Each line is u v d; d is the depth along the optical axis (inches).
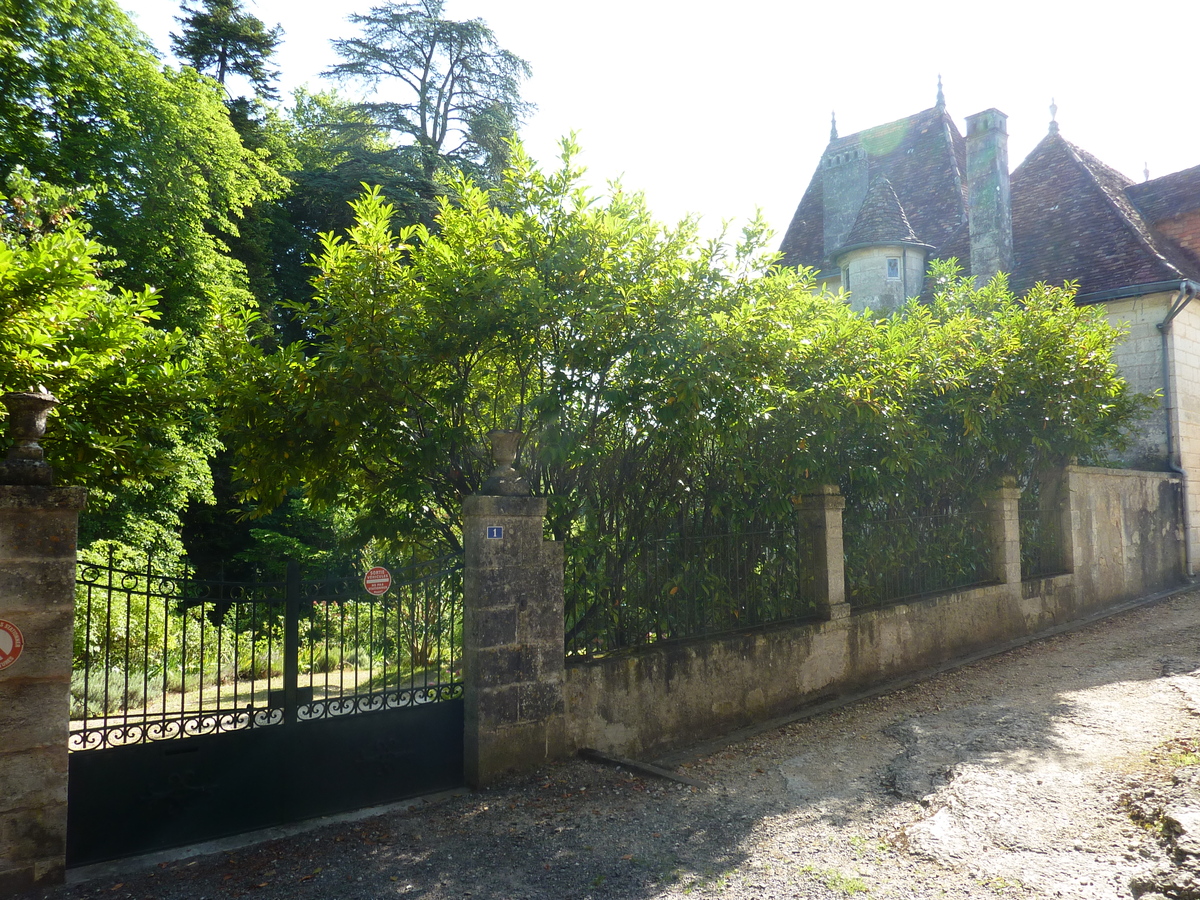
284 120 1103.6
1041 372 376.8
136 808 183.3
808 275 276.8
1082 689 294.8
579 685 238.5
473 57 1074.7
